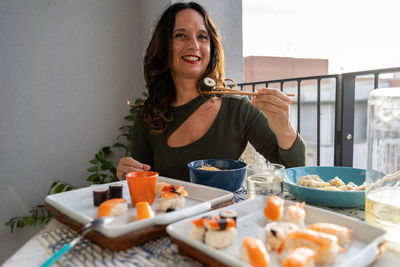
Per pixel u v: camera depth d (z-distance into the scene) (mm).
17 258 552
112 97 2711
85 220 625
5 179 2232
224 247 521
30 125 2309
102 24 2611
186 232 567
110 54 2672
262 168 889
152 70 1381
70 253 552
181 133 1319
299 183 852
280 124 1017
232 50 2539
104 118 2676
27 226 2346
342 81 1580
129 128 2799
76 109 2520
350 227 566
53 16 2359
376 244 485
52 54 2371
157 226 604
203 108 1337
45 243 611
